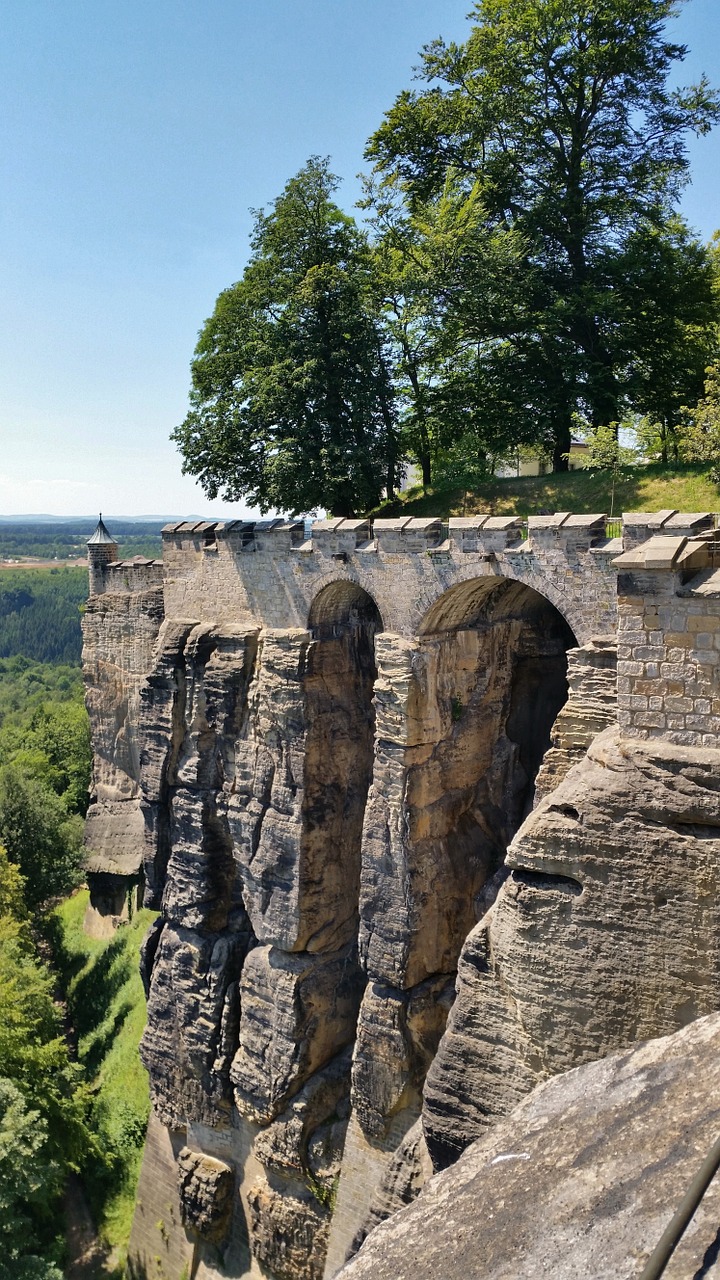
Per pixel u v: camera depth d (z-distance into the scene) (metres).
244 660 34.94
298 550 32.94
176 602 39.09
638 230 43.94
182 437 42.62
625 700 16.64
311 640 33.16
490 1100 18.50
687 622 15.90
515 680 33.03
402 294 40.22
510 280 40.66
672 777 15.86
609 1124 11.23
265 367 38.62
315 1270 33.28
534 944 17.05
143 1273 39.19
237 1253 36.09
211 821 37.22
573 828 16.50
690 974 15.57
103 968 55.19
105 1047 49.69
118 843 56.09
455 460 43.66
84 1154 41.62
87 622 54.94
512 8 41.50
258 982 34.88
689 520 22.17
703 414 35.75
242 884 37.91
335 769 34.16
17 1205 40.72
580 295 41.78
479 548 27.05
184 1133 38.25
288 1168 33.66
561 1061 17.00
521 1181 10.93
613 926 16.22
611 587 24.09
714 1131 10.12
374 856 30.39
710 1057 11.65
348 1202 31.48
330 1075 34.19
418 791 29.81
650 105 42.91
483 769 32.22
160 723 38.50
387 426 40.06
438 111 43.72
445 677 30.22
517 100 42.16
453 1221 10.80
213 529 36.88
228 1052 36.38
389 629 30.12
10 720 141.38
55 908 67.56
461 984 18.97
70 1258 40.25
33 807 63.28
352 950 35.31
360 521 31.08
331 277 36.66
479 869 31.72
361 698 35.03
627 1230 9.21
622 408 44.88
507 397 43.12
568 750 24.58
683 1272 8.08
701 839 15.45
